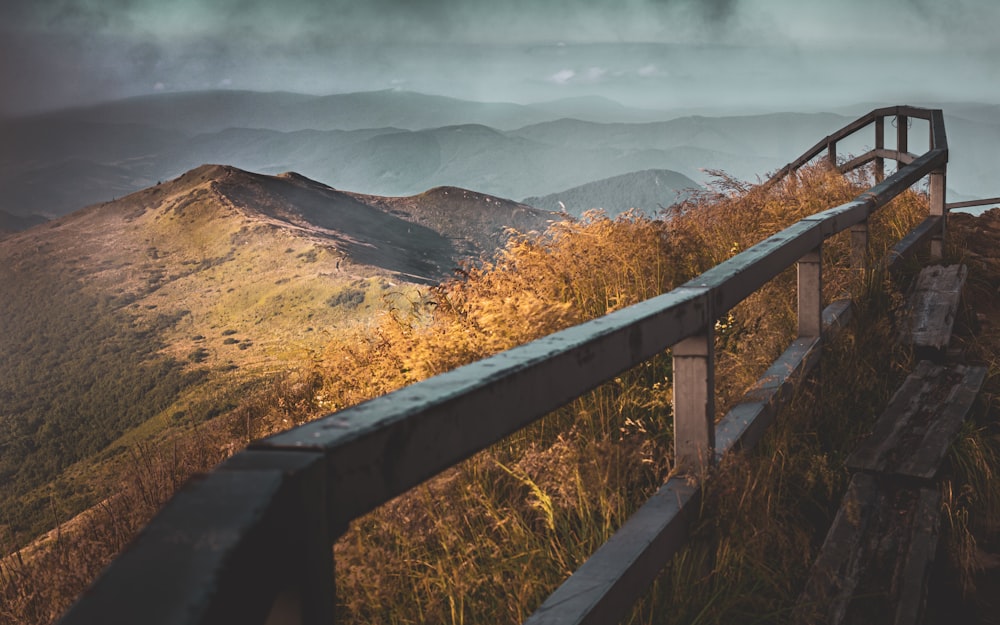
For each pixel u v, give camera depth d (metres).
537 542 2.54
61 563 3.49
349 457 1.00
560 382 1.60
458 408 1.25
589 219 5.11
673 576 2.32
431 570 2.39
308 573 0.90
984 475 3.49
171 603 0.61
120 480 4.38
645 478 2.99
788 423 3.40
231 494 0.81
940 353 4.75
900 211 7.49
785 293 4.59
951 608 2.82
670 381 3.57
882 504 3.14
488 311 3.80
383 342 4.49
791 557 2.72
